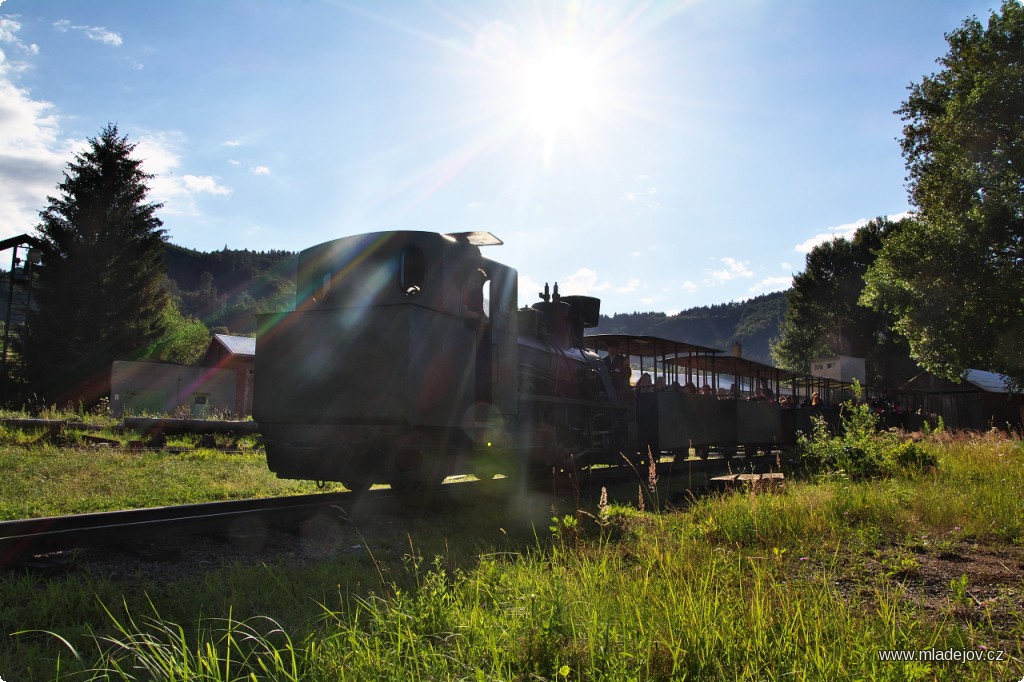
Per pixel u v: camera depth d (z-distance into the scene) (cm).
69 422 1459
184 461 1213
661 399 1540
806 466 1205
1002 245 2747
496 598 428
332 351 805
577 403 1216
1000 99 2641
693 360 1862
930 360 3038
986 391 4184
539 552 582
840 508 750
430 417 791
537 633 356
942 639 372
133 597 445
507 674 327
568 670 309
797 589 461
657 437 1516
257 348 859
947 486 902
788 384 2384
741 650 350
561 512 836
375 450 789
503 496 953
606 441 1369
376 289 852
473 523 764
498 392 945
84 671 325
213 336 3597
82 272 3756
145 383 3200
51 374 3588
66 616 410
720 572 498
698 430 1697
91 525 624
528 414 1089
